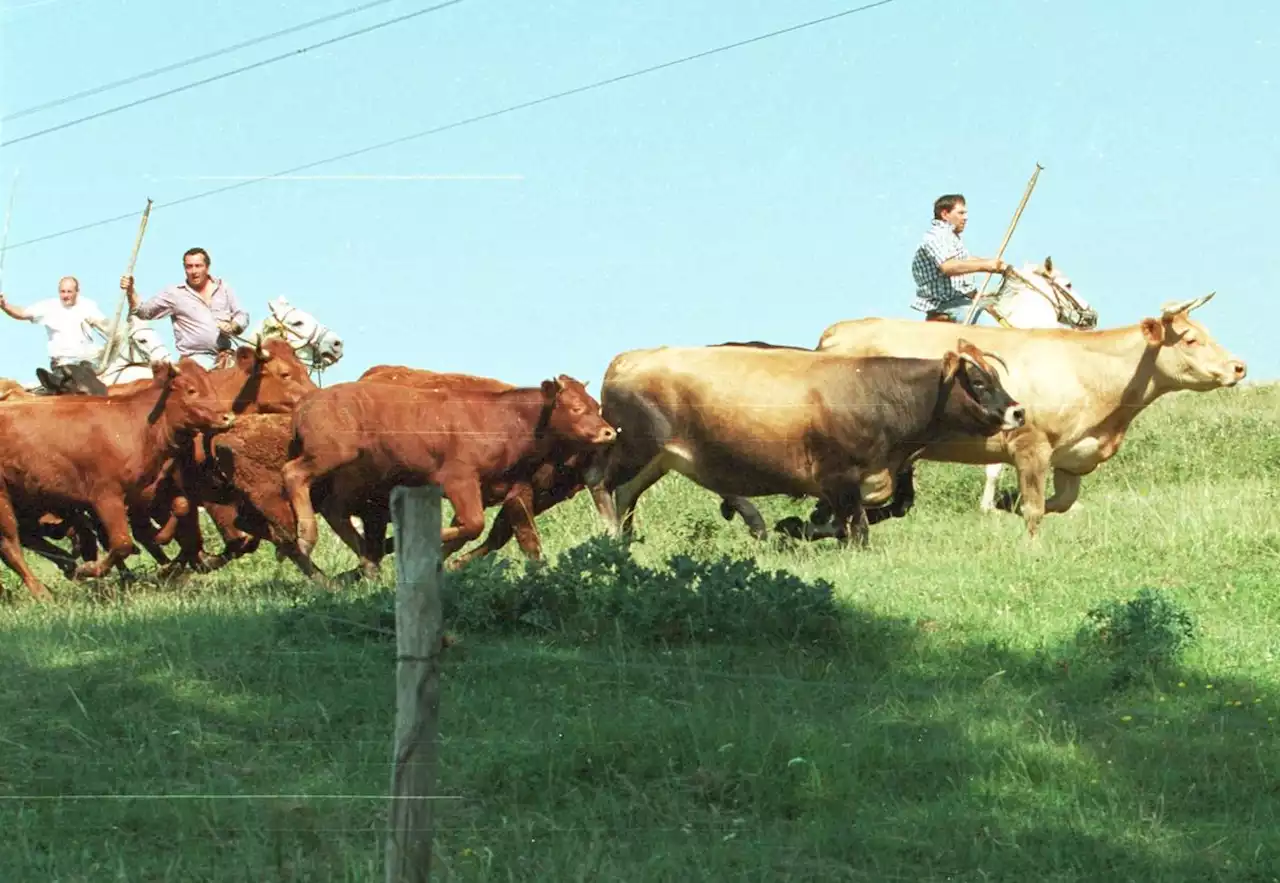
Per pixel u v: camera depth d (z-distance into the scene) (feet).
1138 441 70.54
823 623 36.22
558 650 35.22
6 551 45.03
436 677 20.15
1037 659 34.73
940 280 59.82
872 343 54.08
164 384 45.32
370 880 22.59
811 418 50.47
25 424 44.65
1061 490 53.36
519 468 46.70
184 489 47.50
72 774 27.86
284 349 49.83
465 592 37.09
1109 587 41.16
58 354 58.23
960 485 64.64
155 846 24.93
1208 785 27.43
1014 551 46.57
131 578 47.91
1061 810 26.35
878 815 26.17
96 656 34.91
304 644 35.76
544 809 26.45
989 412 49.32
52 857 23.95
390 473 45.80
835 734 29.22
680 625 36.14
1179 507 52.31
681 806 26.53
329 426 45.32
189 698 32.01
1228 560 43.75
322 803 26.12
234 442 46.37
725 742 28.53
